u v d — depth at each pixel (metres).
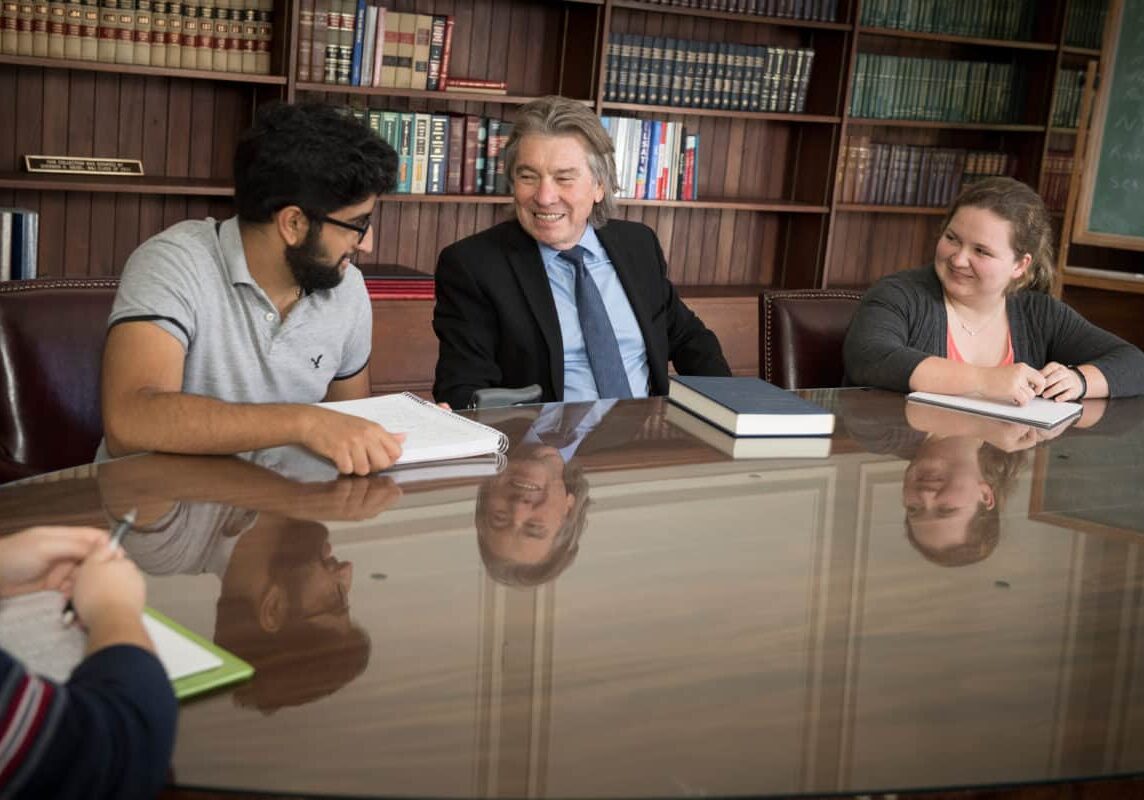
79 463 2.27
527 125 2.58
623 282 2.74
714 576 1.43
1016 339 2.78
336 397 2.30
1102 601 1.43
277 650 1.17
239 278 2.01
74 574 1.21
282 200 1.93
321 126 1.92
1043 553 1.59
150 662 0.98
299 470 1.73
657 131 5.02
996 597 1.42
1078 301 5.64
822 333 2.93
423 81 4.47
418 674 1.14
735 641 1.25
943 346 2.72
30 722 0.88
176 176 4.37
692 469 1.87
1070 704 1.17
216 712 1.05
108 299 2.32
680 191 5.16
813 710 1.12
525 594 1.34
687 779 0.99
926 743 1.07
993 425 2.30
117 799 0.91
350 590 1.32
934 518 1.70
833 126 5.35
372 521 1.54
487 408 2.21
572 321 2.65
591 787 0.97
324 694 1.09
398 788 0.95
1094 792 1.63
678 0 4.88
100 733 0.90
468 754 1.00
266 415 1.75
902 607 1.37
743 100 5.15
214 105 4.38
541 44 4.91
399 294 4.44
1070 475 1.99
